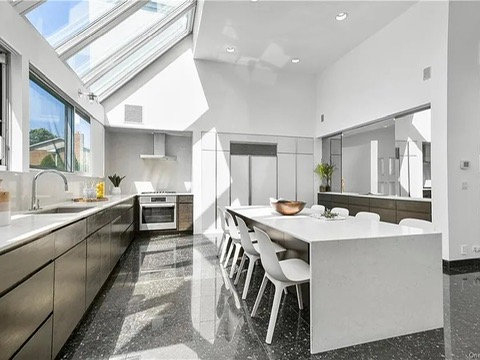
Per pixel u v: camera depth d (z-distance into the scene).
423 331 1.96
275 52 5.30
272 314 1.85
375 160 4.86
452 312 2.24
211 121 5.73
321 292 1.75
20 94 2.32
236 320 2.14
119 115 5.22
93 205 2.83
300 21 4.25
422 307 1.96
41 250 1.39
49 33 2.84
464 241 3.47
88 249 2.16
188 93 5.61
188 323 2.09
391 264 1.89
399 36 4.12
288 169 6.23
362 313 1.83
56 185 3.14
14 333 1.16
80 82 3.86
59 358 1.67
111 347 1.78
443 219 3.44
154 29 4.36
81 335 1.93
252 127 5.97
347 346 1.79
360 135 5.26
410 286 1.94
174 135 6.12
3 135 2.28
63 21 2.81
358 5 3.86
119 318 2.17
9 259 1.13
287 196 6.21
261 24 4.32
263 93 6.06
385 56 4.39
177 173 6.16
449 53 3.40
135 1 3.40
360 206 5.05
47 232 1.46
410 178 4.10
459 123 3.46
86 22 3.11
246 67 5.95
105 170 5.54
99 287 2.51
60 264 1.63
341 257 1.79
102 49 3.87
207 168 5.70
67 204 3.03
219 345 1.81
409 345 1.79
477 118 3.56
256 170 6.01
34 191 2.37
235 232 3.07
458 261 3.44
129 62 4.84
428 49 3.64
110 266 2.98
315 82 6.34
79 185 3.89
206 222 5.67
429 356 1.67
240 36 4.70
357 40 4.84
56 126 3.34
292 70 6.15
